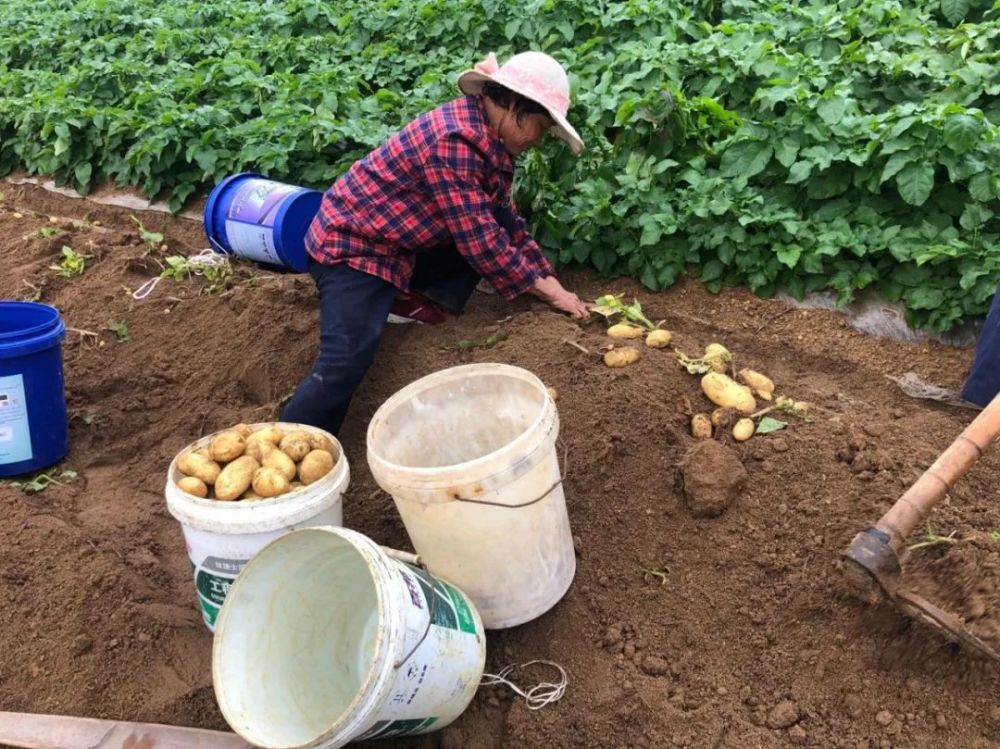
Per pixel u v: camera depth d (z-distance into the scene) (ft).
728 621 5.01
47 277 9.65
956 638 4.26
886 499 5.21
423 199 6.38
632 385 6.16
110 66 12.96
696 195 7.90
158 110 11.45
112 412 7.54
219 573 4.83
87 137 11.93
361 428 6.94
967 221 7.02
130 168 11.44
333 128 9.73
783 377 6.82
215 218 9.19
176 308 8.59
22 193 12.60
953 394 6.59
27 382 6.52
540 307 7.57
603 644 5.04
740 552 5.24
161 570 5.79
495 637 5.12
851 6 11.10
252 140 10.31
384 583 3.89
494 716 4.80
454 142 6.07
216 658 4.12
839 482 5.41
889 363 6.97
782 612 4.96
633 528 5.53
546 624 5.13
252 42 13.91
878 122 7.59
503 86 5.96
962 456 4.29
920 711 4.47
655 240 7.72
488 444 5.34
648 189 8.08
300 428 5.31
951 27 11.38
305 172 10.03
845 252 7.50
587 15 11.64
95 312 8.89
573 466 5.82
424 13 12.60
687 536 5.41
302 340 7.68
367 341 6.44
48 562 5.62
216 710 4.78
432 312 7.57
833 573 4.93
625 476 5.73
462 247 6.40
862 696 4.56
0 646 5.15
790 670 4.75
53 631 5.19
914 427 6.02
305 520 4.74
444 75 10.82
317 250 6.58
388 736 4.26
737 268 7.86
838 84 8.28
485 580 4.75
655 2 11.25
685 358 6.33
